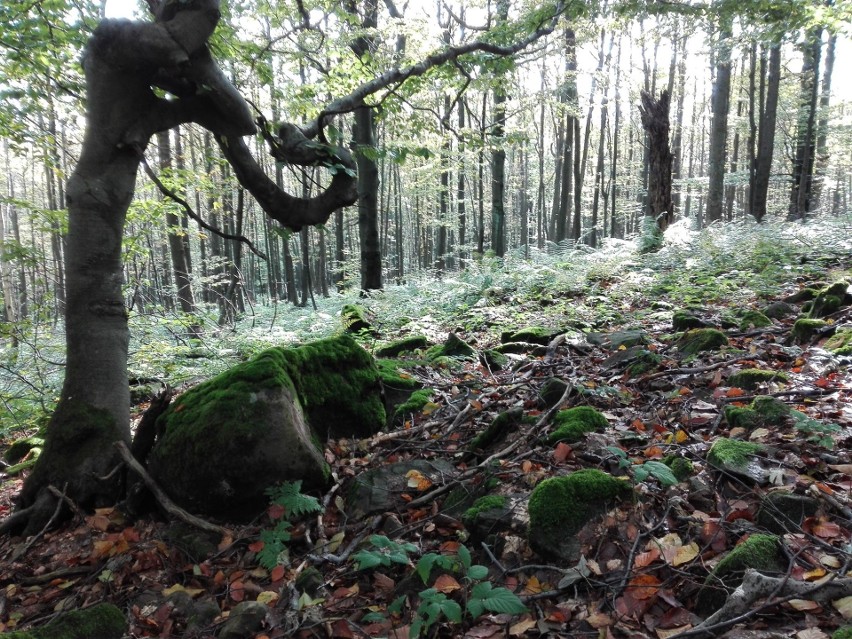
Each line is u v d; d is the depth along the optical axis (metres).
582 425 3.94
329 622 2.84
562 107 15.90
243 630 2.88
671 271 10.05
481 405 4.95
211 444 3.68
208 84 3.68
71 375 4.01
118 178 3.89
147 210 7.24
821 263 8.96
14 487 5.68
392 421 5.20
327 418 4.73
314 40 6.62
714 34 13.33
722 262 9.84
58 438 3.93
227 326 8.76
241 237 3.96
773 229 10.90
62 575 3.47
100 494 3.89
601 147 23.86
